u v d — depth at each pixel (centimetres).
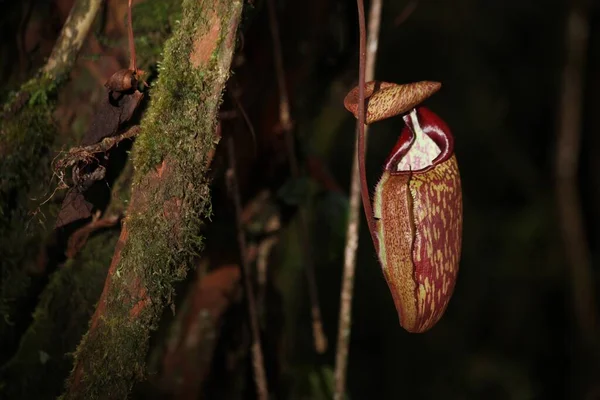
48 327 104
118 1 103
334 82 133
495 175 259
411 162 102
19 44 107
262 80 114
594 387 233
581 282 237
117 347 94
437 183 98
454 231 99
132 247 94
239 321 120
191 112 94
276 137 118
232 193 110
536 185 258
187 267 96
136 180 94
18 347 106
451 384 240
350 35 126
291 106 120
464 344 246
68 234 103
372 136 237
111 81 96
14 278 104
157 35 103
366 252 242
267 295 127
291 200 119
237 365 121
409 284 98
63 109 104
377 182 99
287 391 135
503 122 259
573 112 231
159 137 94
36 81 103
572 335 240
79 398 95
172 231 94
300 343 195
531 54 255
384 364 240
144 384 116
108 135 97
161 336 116
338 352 117
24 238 103
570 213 235
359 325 238
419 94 96
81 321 104
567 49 229
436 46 247
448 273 98
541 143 263
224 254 116
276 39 111
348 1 124
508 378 241
